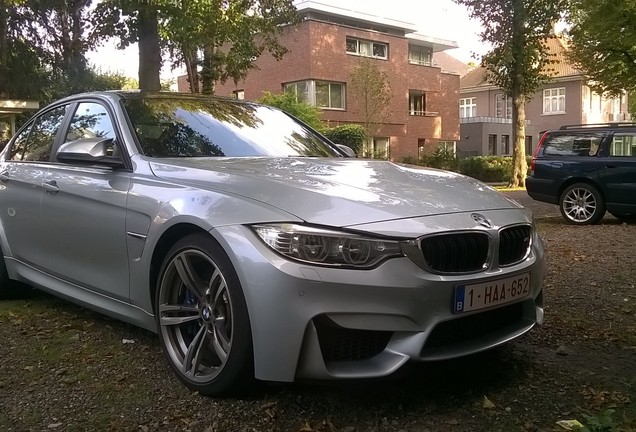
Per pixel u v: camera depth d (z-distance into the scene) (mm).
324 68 30781
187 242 3092
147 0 12070
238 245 2803
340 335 2760
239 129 4266
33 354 3760
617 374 3439
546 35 24109
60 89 23828
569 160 10977
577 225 10781
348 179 3268
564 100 47531
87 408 3020
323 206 2828
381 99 30969
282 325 2674
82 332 4180
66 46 21547
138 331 4188
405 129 35531
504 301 3053
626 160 10328
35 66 23734
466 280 2859
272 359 2707
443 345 2928
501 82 25438
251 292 2732
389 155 34094
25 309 4793
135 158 3656
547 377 3385
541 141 11516
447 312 2816
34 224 4367
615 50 17562
